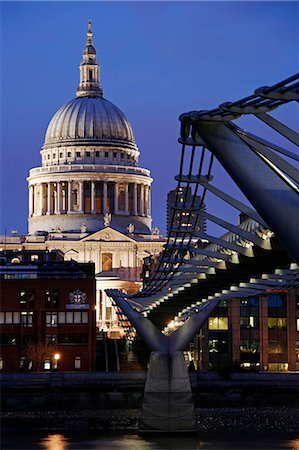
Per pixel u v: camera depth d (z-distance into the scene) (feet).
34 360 584.40
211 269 279.28
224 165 164.04
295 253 155.53
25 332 592.60
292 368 588.09
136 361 631.97
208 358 590.96
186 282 311.06
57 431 412.77
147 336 402.31
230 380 523.70
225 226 218.38
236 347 585.63
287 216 156.15
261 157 161.89
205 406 515.50
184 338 400.67
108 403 514.27
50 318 595.88
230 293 345.10
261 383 524.93
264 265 245.45
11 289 594.24
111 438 388.57
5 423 441.27
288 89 134.72
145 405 396.78
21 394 517.14
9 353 589.32
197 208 231.09
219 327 590.96
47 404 514.68
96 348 655.35
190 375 524.11
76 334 594.65
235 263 246.47
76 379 525.75
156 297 375.66
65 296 596.70
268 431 406.00
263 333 588.91
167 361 398.83
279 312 590.96
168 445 367.86
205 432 402.52
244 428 415.23
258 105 146.10
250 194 160.76
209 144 164.96
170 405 394.93
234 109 149.89
